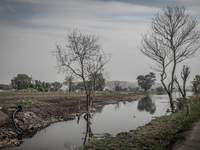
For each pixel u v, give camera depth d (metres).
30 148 11.55
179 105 23.50
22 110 18.20
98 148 8.74
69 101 31.25
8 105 18.66
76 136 14.15
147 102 43.81
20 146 11.92
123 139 9.95
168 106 33.94
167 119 14.49
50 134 14.60
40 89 51.03
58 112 22.09
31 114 18.17
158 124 13.09
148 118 21.62
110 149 8.53
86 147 8.98
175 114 16.41
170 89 20.88
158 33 20.97
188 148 7.66
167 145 8.55
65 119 19.86
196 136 9.21
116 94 60.22
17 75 57.22
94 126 17.33
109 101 40.50
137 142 9.27
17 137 13.57
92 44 21.47
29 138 13.58
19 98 26.53
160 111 27.70
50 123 18.03
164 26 20.23
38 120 17.62
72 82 48.44
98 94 55.88
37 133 14.84
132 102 43.41
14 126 14.75
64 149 11.42
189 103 22.95
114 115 23.69
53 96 35.97
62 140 13.18
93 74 22.14
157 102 43.78
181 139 8.91
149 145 8.63
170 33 20.27
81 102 31.81
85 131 15.53
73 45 21.06
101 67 21.72
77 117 21.64
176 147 7.89
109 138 10.44
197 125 11.50
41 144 12.29
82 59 21.27
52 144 12.31
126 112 26.50
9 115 15.98
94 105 32.19
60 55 21.16
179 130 10.66
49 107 23.31
